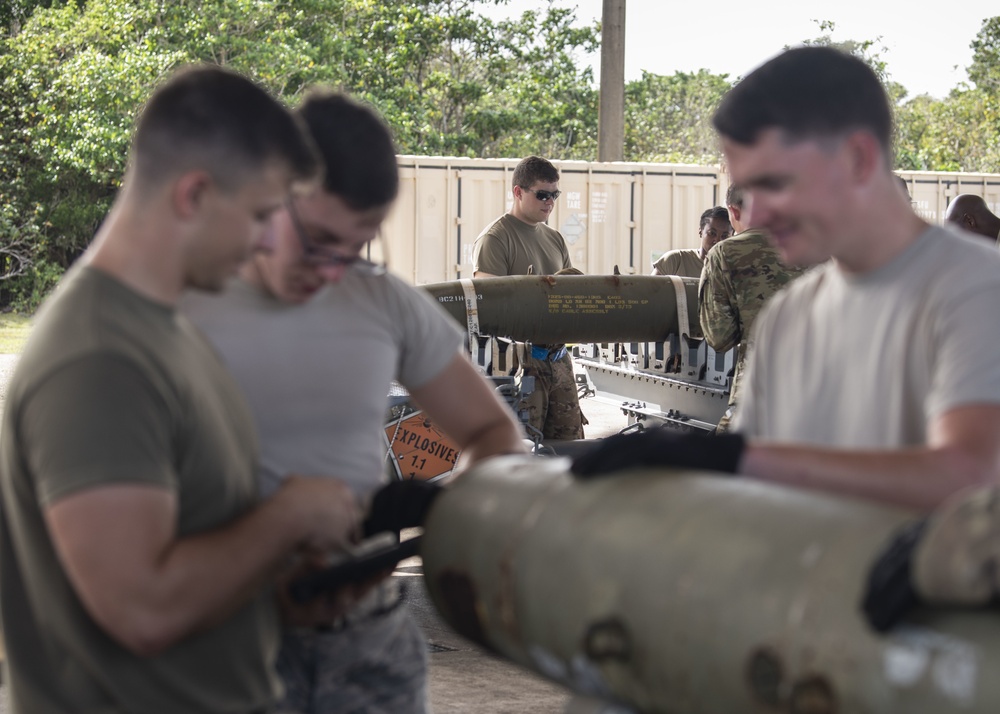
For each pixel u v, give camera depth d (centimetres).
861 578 119
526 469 169
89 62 2103
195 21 2177
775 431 199
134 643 154
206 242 162
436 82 2673
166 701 167
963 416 157
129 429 152
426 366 227
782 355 198
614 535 141
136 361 155
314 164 171
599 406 1158
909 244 175
